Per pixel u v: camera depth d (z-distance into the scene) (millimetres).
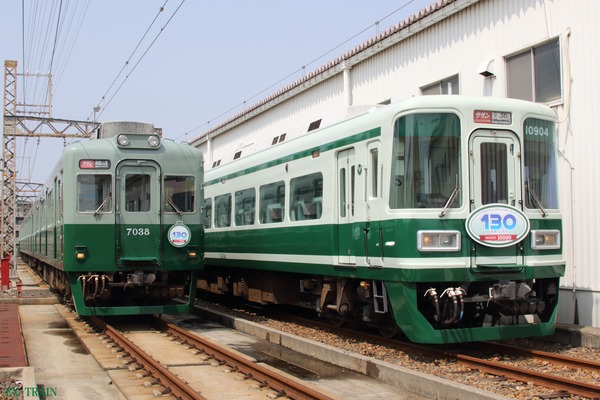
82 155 10883
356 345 9234
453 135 8016
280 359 8586
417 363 7785
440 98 8062
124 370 7719
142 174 11219
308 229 10453
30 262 32312
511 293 7750
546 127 8594
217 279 16188
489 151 8141
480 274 7844
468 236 7848
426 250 7676
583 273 9812
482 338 7828
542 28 10594
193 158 11625
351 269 9094
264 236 12352
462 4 12219
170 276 11852
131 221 11039
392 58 14906
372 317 8922
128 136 11188
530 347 8859
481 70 11695
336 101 17656
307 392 6012
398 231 7852
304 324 11695
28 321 12539
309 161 10523
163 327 11219
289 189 11305
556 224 8461
